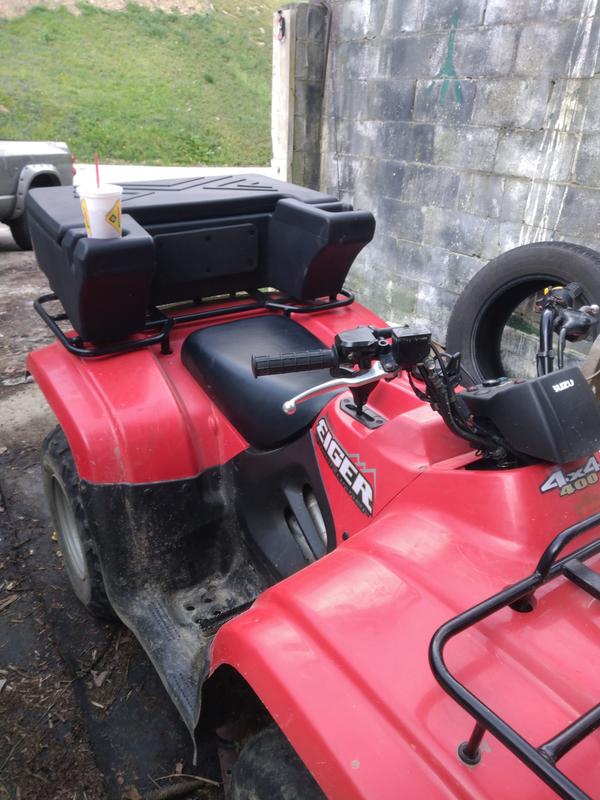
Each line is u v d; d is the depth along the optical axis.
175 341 2.50
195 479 2.25
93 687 2.33
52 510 2.70
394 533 1.44
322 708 1.12
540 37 3.85
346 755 1.05
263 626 1.30
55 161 8.08
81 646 2.51
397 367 1.44
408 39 4.68
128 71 20.89
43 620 2.63
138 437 2.15
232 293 2.80
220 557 2.38
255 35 25.53
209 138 18.38
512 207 4.30
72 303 2.17
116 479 2.13
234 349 2.31
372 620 1.23
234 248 2.59
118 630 2.58
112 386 2.22
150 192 2.61
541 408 1.35
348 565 1.38
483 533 1.36
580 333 1.69
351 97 5.34
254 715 1.60
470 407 1.47
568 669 1.12
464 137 4.48
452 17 4.32
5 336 5.49
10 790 1.97
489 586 1.25
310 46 5.42
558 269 3.67
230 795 1.44
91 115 17.75
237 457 2.24
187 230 2.46
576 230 3.96
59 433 2.54
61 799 1.95
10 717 2.21
